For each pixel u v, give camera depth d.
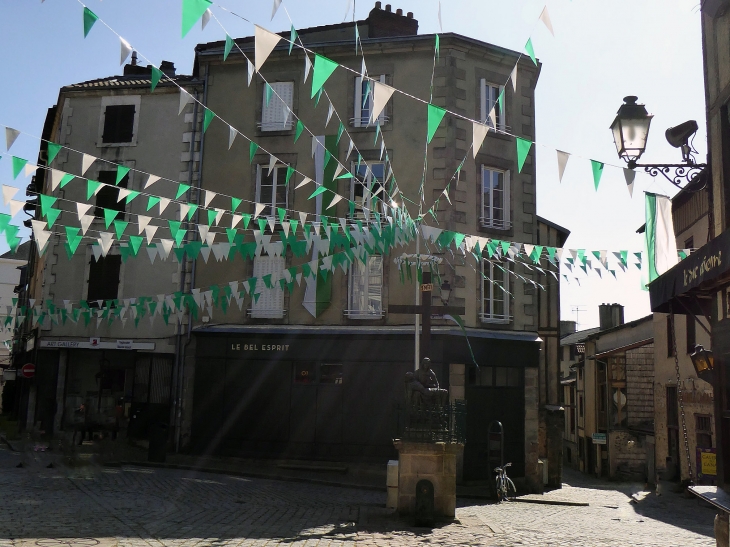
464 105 19.19
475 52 19.52
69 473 14.23
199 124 20.55
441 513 9.93
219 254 10.36
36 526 8.16
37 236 7.67
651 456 21.94
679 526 11.21
